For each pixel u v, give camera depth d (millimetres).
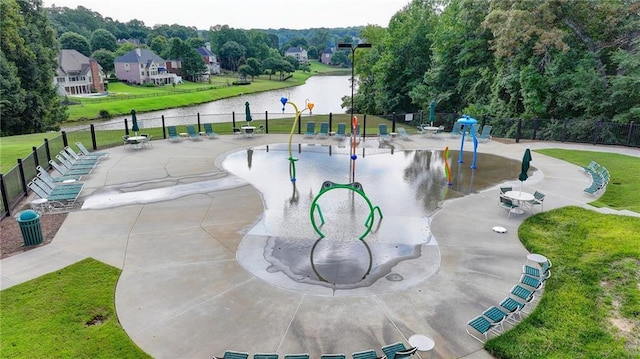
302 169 20047
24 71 41875
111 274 10289
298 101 76062
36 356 7379
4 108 37531
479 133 28641
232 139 26906
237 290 9703
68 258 11109
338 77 147875
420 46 48031
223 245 12000
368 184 17828
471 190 17000
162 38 140750
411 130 30703
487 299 9414
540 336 8109
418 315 8805
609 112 27609
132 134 29250
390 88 50469
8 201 14266
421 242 12336
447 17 43719
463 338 8094
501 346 7777
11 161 21000
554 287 9773
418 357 7555
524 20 28266
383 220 13945
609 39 29234
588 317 8672
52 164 18125
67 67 86938
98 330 8172
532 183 17734
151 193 16422
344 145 25406
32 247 11734
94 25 175625
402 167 20516
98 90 90312
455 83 41562
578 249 11516
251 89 98125
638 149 24062
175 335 8094
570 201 15453
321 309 8992
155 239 12336
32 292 9445
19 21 41469
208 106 70125
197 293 9547
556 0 27703
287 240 12406
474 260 11227
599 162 20984
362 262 11133
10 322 8344
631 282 9750
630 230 12422
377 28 60062
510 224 13570
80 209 14680
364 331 8273
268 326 8398
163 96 76062
